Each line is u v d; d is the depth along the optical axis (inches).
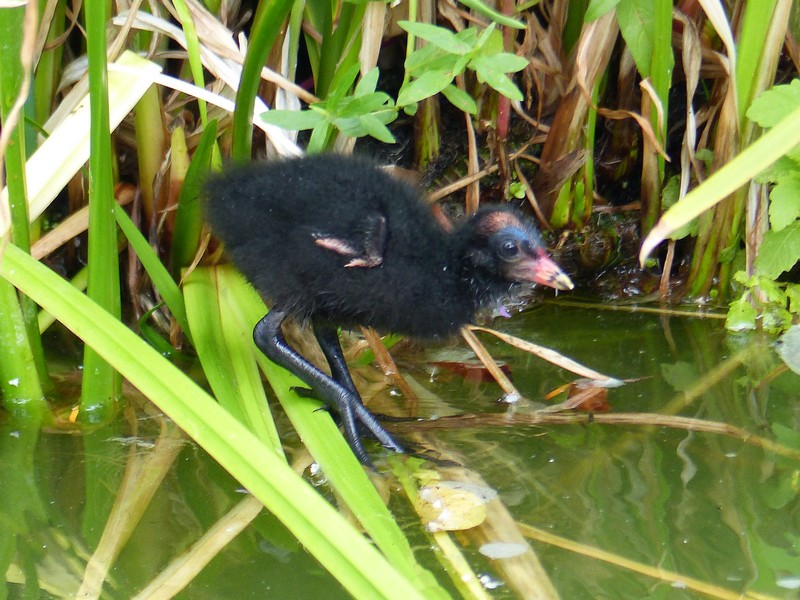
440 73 28.6
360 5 30.5
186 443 28.5
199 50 29.8
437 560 25.9
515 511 27.0
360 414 28.5
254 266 28.4
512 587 25.5
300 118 28.9
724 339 31.9
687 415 29.4
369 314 28.7
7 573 25.7
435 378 30.8
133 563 25.9
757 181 31.3
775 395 30.0
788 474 27.8
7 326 28.6
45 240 30.3
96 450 28.3
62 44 31.2
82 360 30.8
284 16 28.4
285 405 28.3
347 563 23.7
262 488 24.3
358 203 28.4
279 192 28.3
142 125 30.9
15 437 28.5
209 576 25.7
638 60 31.3
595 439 28.8
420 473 27.8
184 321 30.2
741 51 31.0
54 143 28.9
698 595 25.3
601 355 31.4
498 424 29.2
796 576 25.6
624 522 26.7
